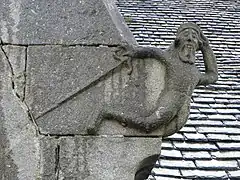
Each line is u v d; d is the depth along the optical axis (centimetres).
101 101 261
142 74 264
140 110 260
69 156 258
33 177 256
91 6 271
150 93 263
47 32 268
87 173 257
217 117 493
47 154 257
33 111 261
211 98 534
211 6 874
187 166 412
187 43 264
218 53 671
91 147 259
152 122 256
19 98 262
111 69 263
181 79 259
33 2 272
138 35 696
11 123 260
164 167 407
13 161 257
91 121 259
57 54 265
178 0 891
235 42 713
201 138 452
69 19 270
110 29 268
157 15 798
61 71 263
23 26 268
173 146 438
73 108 261
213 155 429
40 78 263
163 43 674
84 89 262
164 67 264
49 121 260
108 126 262
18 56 265
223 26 775
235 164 419
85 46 266
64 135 260
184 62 263
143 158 260
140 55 263
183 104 258
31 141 258
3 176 256
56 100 261
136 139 261
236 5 877
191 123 477
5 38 267
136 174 270
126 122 259
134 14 798
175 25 755
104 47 266
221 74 596
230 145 445
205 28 765
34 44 266
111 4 300
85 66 264
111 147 260
